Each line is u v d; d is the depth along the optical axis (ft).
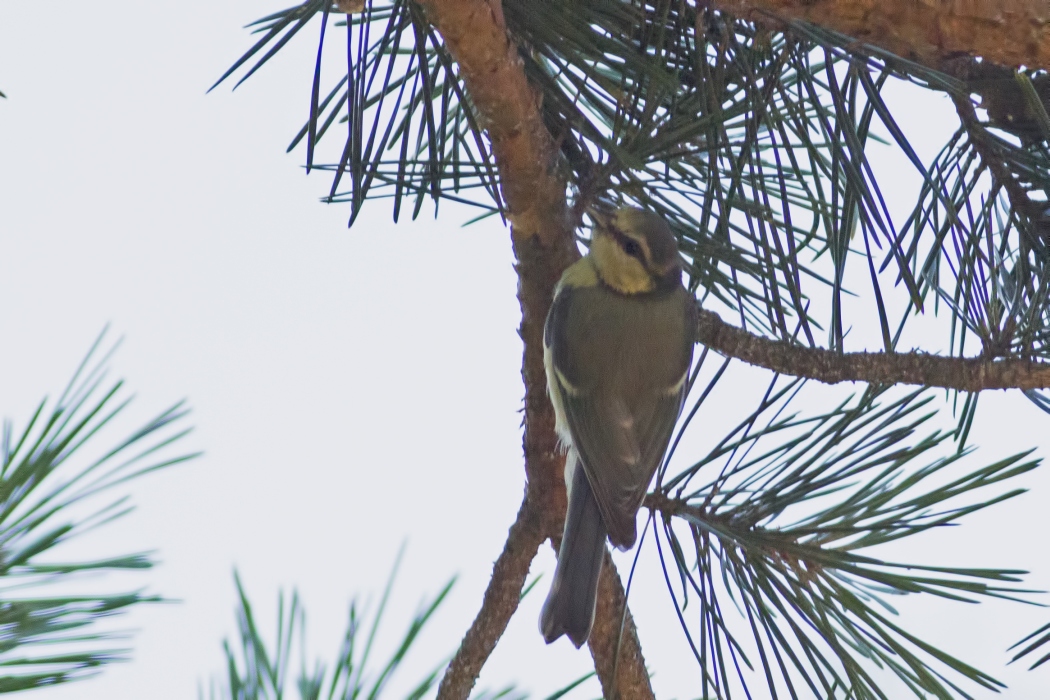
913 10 14.75
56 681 10.37
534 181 16.97
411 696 13.12
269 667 12.96
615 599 18.47
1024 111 17.20
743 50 17.21
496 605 18.26
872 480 17.39
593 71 17.43
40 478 10.73
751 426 17.89
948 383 17.33
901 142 15.87
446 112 17.49
